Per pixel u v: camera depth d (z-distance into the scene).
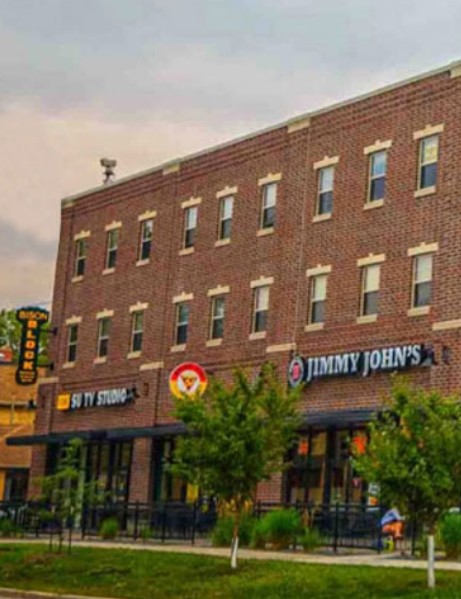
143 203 52.12
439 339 37.00
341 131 42.59
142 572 26.92
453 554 28.52
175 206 50.16
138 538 39.00
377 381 38.78
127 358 51.00
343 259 41.44
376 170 41.06
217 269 47.09
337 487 39.66
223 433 25.95
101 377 52.44
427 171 39.16
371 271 40.47
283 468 27.05
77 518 43.84
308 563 26.50
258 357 44.06
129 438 48.75
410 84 40.19
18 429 68.62
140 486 47.97
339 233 41.81
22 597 25.50
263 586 23.67
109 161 56.06
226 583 24.59
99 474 51.03
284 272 43.75
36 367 52.56
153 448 47.94
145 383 49.53
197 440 26.39
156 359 49.28
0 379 70.56
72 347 55.03
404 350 37.72
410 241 39.03
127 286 52.06
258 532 32.84
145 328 50.41
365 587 22.78
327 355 41.06
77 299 55.16
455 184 37.84
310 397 41.22
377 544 32.44
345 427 39.72
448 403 22.84
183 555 28.94
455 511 31.03
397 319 38.81
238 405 26.31
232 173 47.31
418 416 22.53
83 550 31.50
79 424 53.22
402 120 40.28
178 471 26.59
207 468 26.16
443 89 38.97
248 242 45.75
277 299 43.78
